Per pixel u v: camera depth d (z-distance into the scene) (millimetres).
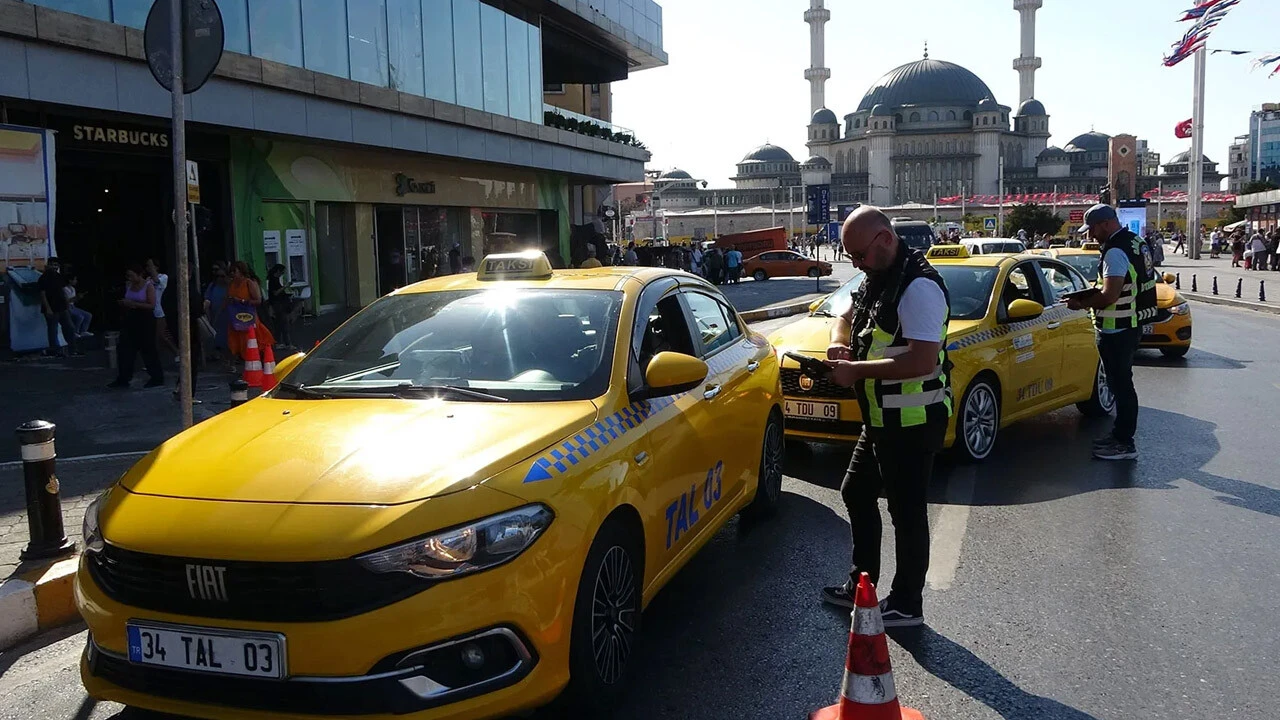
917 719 3248
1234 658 3887
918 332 3914
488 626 2852
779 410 6055
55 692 3799
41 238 13742
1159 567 4965
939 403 4082
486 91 24797
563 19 29922
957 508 6094
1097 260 12930
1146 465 7168
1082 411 9242
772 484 5941
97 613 2977
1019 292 8039
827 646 4066
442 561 2803
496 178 28141
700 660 3941
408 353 4156
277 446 3287
